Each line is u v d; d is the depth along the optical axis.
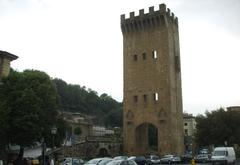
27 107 64.81
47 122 68.06
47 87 69.38
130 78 113.38
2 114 61.84
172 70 109.94
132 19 115.38
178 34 119.06
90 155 102.69
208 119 114.44
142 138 111.75
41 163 68.25
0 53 72.56
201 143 116.31
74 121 153.62
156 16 111.00
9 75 68.75
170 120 103.94
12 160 69.38
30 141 65.69
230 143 110.81
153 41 111.62
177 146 105.81
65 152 92.81
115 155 109.94
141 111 109.19
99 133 171.00
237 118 112.50
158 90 107.75
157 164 87.50
